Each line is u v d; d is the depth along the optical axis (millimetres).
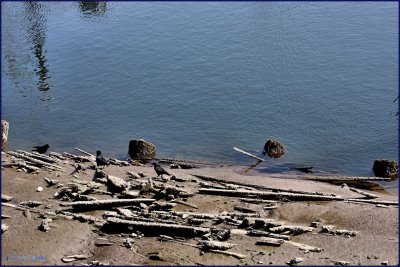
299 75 47312
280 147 36156
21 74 51625
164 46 55719
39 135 40062
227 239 23203
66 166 31781
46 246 22109
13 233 23000
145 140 38906
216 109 42781
